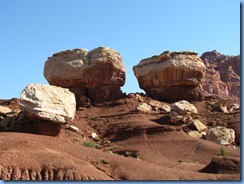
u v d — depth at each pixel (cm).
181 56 5756
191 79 5675
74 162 2261
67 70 5572
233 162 2512
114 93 5612
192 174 2323
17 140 2603
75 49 5694
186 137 3866
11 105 5325
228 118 4572
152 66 5894
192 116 4588
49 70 5800
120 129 4294
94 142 3988
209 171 2558
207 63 11525
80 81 5550
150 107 5097
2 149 2383
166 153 3547
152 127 4094
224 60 11856
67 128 4084
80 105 5353
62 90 3762
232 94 10738
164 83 5762
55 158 2238
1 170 2070
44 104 3488
